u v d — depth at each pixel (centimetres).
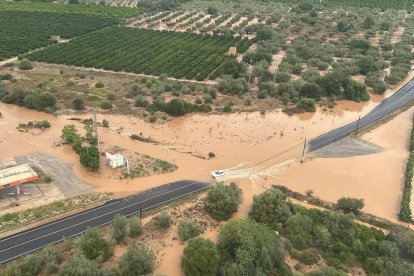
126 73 15450
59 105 12512
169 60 16675
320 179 9412
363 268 6944
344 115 12900
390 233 7444
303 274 6650
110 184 8881
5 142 10281
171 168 9550
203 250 6594
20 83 14038
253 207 8000
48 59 16325
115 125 11462
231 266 6538
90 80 14575
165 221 7638
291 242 7369
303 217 7706
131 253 6644
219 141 10900
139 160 9769
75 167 9375
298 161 10119
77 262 6350
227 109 12581
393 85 15475
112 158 9306
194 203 8450
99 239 6956
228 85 13800
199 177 9294
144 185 8925
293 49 17975
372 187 9181
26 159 9556
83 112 12194
